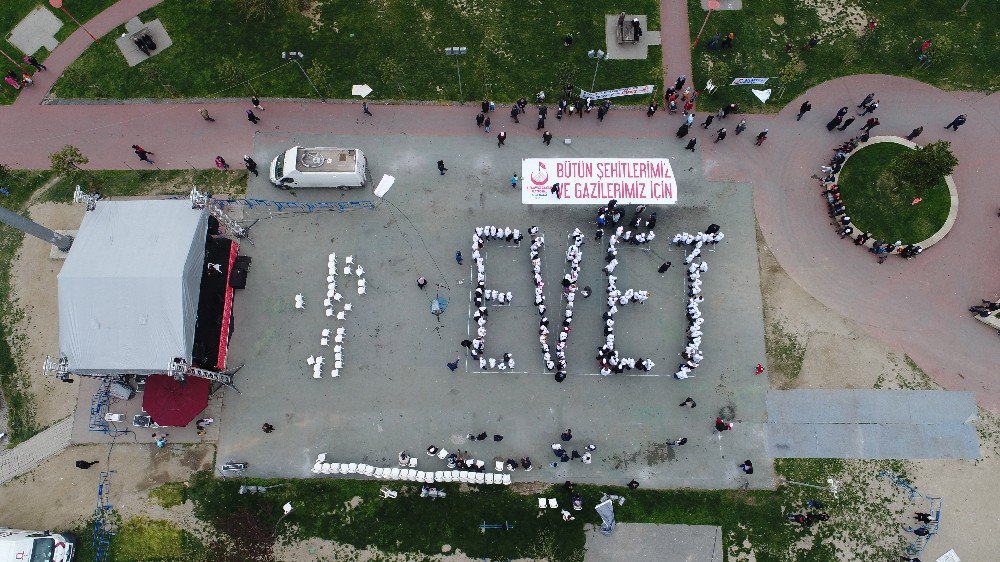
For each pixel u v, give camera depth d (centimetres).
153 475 3912
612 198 4444
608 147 4594
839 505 3838
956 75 4772
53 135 4659
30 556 3594
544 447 3966
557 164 4512
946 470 3897
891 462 3916
